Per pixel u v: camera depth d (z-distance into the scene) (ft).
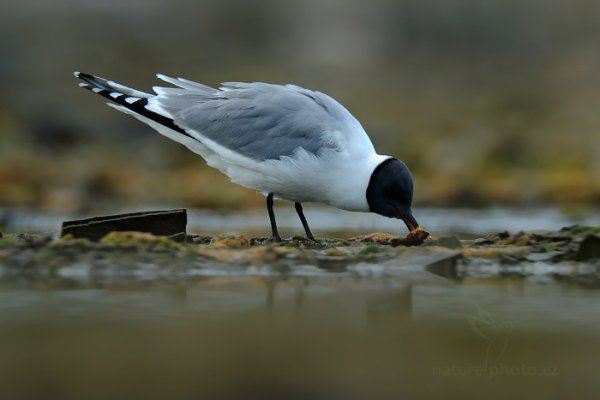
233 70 117.19
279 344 25.02
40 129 100.63
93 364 22.95
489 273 37.09
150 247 36.73
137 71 114.73
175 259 36.04
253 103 42.88
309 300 30.68
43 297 30.37
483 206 80.74
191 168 94.89
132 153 98.58
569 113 109.50
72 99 105.91
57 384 21.39
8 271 34.47
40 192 79.66
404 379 22.26
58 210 72.38
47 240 36.76
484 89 117.29
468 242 42.27
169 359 23.41
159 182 86.22
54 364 22.91
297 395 20.94
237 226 61.26
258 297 31.04
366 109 109.60
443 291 32.76
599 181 85.10
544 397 21.35
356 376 22.45
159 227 39.73
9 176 84.02
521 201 81.51
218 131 42.86
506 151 96.99
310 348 24.68
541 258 38.55
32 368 22.57
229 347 24.64
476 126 106.22
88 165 89.97
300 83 115.96
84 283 32.94
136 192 82.69
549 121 107.65
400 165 41.93
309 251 37.88
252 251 37.22
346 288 33.06
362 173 41.81
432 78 120.06
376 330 26.71
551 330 26.99
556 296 31.89
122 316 27.81
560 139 100.78
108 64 114.21
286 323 27.35
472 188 82.53
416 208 78.43
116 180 85.10
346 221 65.82
